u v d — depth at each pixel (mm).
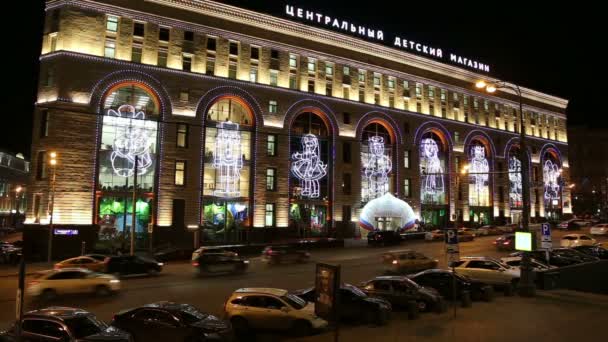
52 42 45375
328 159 59719
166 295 23891
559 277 27531
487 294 22703
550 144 89562
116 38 46844
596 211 122812
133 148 46000
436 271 23625
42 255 40938
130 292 24812
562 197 89875
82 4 45438
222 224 50875
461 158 73438
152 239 44719
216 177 50812
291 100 56656
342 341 15352
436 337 15867
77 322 13070
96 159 43938
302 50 58781
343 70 62375
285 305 16859
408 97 68500
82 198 42812
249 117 54156
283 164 55281
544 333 16375
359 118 62312
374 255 42781
